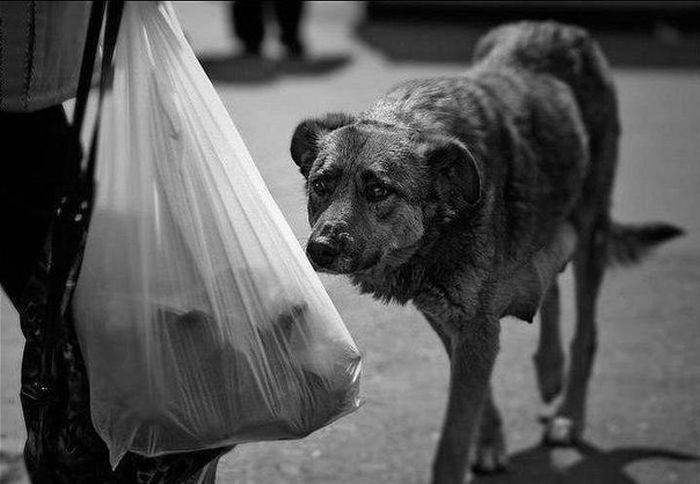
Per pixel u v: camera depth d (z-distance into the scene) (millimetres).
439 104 4031
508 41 5027
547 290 4520
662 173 9148
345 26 15797
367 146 3666
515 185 4168
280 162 7918
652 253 5594
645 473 4598
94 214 2891
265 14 14352
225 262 2996
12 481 4051
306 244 3633
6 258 3371
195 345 2932
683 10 15375
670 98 11891
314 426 3152
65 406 2990
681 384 5445
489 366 4090
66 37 3137
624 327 6152
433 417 4973
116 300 2867
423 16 15945
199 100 3021
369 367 5457
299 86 11664
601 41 14867
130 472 3061
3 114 3240
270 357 3053
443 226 3830
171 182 2947
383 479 4410
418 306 4059
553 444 4852
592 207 5102
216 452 3121
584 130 4867
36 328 3041
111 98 2928
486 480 4535
